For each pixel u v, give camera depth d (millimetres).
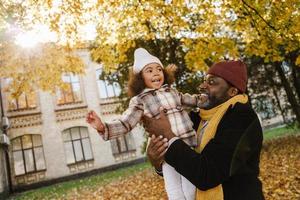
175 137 1928
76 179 24703
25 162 24234
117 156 27000
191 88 12664
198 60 7766
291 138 19312
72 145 26047
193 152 1849
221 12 7355
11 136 24188
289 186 7598
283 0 6750
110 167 26578
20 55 8141
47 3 7195
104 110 27578
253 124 1910
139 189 11367
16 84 8508
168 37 9250
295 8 6770
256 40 7742
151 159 2146
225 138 1819
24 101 25141
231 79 2025
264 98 18922
